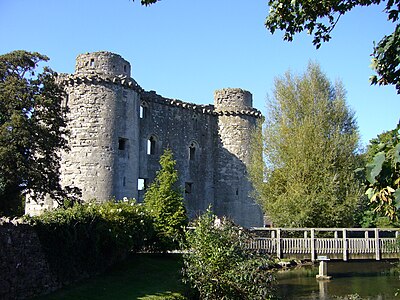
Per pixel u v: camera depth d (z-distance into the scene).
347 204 27.48
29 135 19.78
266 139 30.62
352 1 8.09
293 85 30.92
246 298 13.57
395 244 22.34
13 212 22.08
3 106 20.02
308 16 8.59
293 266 26.02
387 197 4.48
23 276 11.71
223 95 39.59
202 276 13.73
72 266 14.50
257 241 22.48
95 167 29.06
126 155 30.58
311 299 17.48
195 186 37.88
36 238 12.66
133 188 30.95
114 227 17.55
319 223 27.67
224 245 14.13
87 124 29.50
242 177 38.12
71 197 22.27
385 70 5.65
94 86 29.92
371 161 4.04
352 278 22.28
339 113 30.25
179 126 37.75
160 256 22.03
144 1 8.65
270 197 29.62
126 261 19.38
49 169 21.66
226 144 38.78
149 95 36.16
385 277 22.58
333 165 28.30
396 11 5.73
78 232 15.01
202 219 15.12
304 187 27.88
